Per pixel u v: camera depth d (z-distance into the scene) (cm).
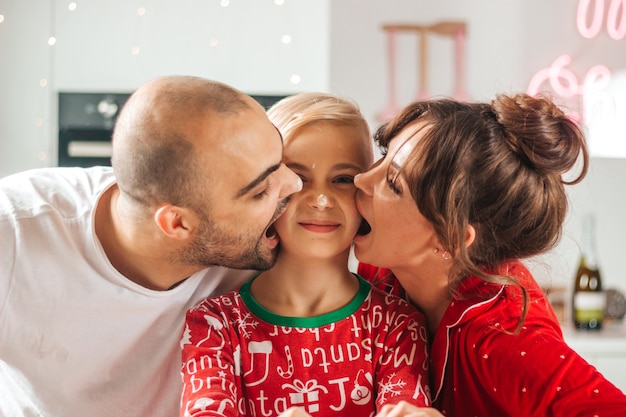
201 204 101
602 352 249
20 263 114
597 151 308
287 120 109
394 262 110
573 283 275
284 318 107
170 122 98
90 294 114
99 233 115
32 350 117
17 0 310
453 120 104
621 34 308
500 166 103
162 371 118
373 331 107
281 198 104
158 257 109
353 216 108
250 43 314
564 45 308
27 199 120
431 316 116
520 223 106
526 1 307
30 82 311
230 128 99
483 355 102
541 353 99
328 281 109
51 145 311
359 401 104
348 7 306
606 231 312
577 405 95
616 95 308
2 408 123
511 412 102
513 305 106
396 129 111
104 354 117
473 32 307
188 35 313
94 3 311
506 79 307
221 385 98
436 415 85
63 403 119
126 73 312
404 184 104
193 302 118
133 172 102
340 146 108
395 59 306
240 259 106
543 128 104
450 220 102
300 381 104
